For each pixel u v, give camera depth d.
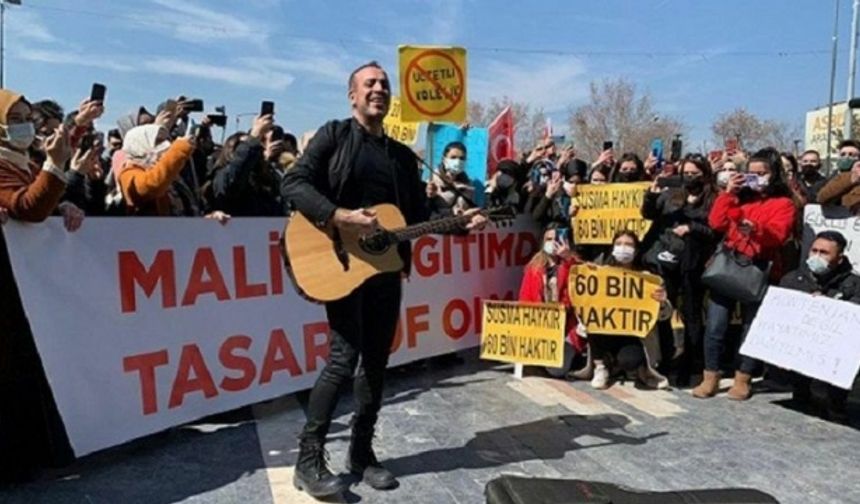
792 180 6.48
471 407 4.86
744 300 5.02
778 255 5.49
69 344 3.55
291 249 3.32
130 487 3.45
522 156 7.98
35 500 3.29
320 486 3.32
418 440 4.21
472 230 3.62
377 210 3.41
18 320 3.40
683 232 5.51
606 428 4.50
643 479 3.73
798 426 4.61
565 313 5.50
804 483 3.73
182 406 4.08
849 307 4.57
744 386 5.20
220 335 4.31
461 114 6.21
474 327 6.10
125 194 4.23
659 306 5.32
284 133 5.76
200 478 3.57
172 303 4.05
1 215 3.29
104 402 3.70
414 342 5.65
